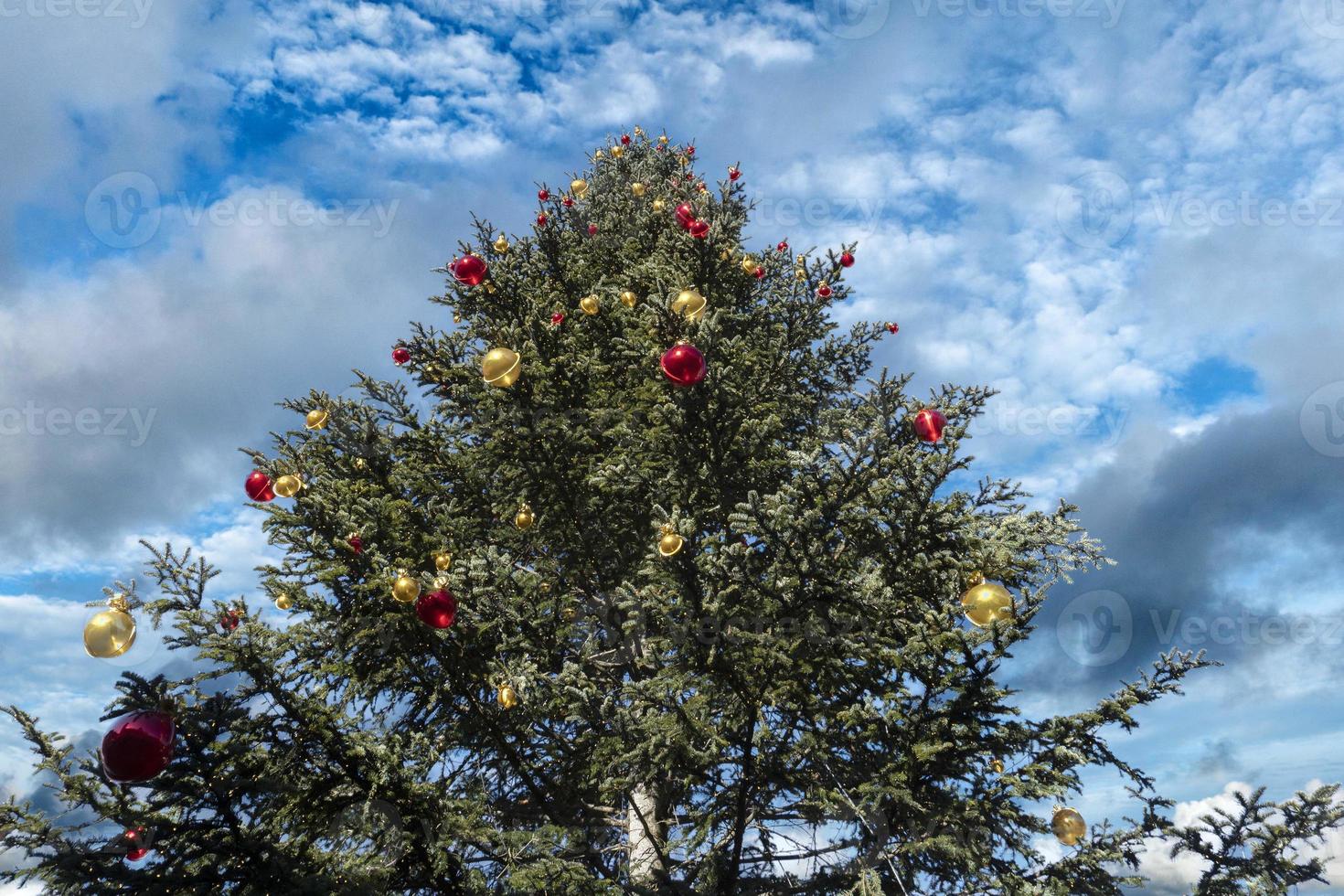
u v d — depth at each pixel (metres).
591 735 7.97
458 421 9.91
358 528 7.63
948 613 6.86
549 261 11.21
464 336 9.61
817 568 6.63
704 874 8.16
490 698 8.34
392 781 6.75
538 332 9.24
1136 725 6.83
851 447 6.62
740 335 11.10
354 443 8.60
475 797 7.86
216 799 5.96
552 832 7.36
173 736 4.91
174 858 5.78
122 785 5.55
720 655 6.93
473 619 7.39
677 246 10.38
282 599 7.61
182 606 6.48
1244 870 7.41
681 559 6.68
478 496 9.95
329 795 6.93
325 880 5.95
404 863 7.15
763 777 7.55
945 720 6.87
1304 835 7.43
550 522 9.68
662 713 7.21
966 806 6.72
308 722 6.64
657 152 17.05
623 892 7.41
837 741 7.40
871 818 7.01
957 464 6.46
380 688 8.09
